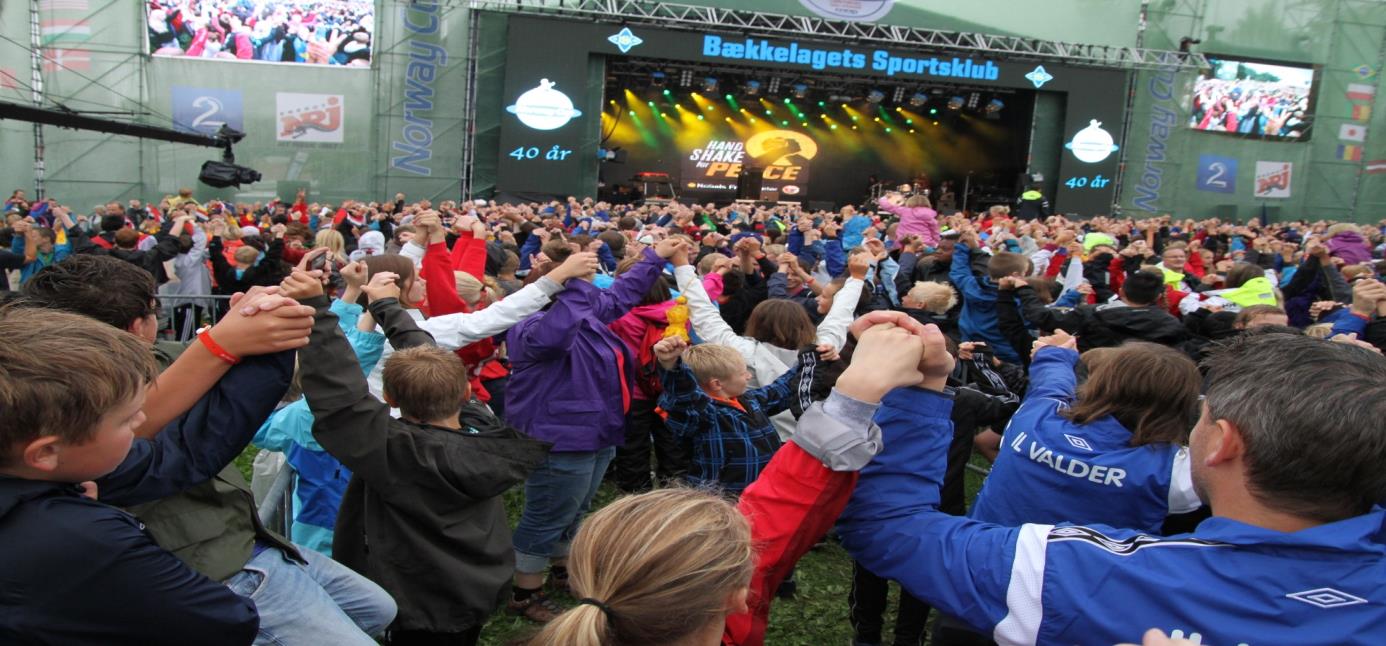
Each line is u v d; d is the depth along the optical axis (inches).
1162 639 41.8
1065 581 46.8
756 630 56.0
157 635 49.4
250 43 719.7
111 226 338.6
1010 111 956.6
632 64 844.0
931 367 57.7
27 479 47.0
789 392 143.0
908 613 125.4
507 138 758.5
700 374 129.8
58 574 45.6
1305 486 42.3
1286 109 914.1
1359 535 41.8
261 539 72.9
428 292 152.5
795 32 800.9
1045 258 334.3
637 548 42.0
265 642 68.1
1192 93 892.0
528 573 138.8
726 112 1087.0
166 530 63.7
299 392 117.4
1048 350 89.3
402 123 757.3
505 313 128.3
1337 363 44.4
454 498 88.9
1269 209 928.9
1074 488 73.9
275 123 733.3
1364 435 41.1
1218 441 46.1
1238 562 43.3
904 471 56.8
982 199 1004.6
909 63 821.9
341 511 96.0
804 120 1105.4
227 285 301.3
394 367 92.9
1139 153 890.1
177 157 721.0
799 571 165.2
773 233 375.9
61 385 45.3
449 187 773.9
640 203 947.3
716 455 129.3
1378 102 941.2
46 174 696.4
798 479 53.1
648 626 40.7
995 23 843.4
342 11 733.3
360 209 530.9
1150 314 171.2
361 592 80.7
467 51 762.8
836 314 158.4
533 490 136.6
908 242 315.9
